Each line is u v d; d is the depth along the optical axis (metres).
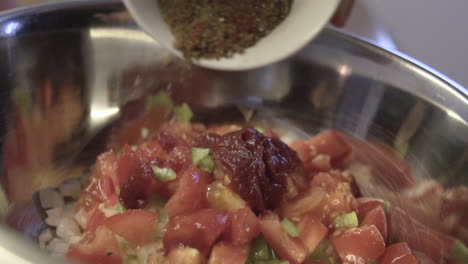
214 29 0.34
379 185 0.36
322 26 0.32
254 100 0.39
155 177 0.32
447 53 0.61
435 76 0.34
